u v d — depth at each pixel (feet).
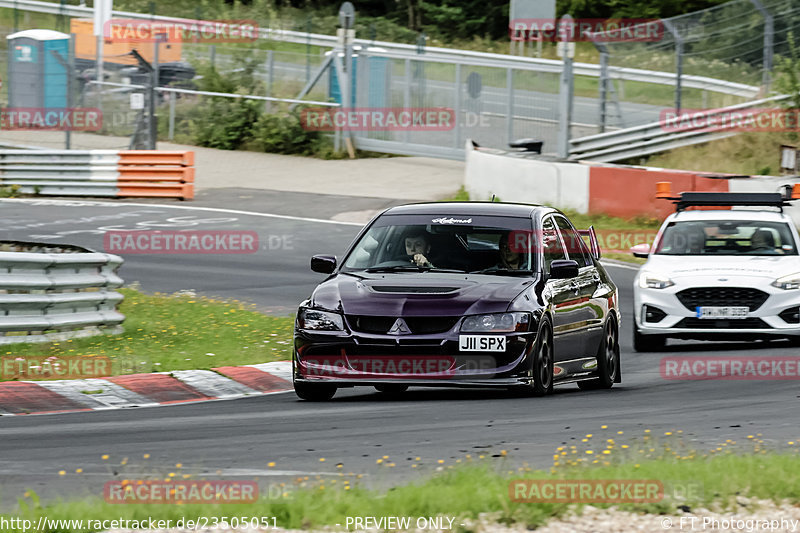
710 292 179.52
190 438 104.06
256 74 453.58
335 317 125.49
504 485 75.87
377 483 81.76
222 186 379.55
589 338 141.38
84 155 363.56
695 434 104.94
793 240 191.11
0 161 371.76
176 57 457.27
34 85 429.79
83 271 167.53
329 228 311.47
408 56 412.98
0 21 564.71
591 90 405.39
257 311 205.36
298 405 127.44
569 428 107.76
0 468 89.71
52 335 160.04
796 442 99.30
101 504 72.49
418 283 127.75
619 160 375.04
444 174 395.75
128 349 157.89
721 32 378.94
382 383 123.95
